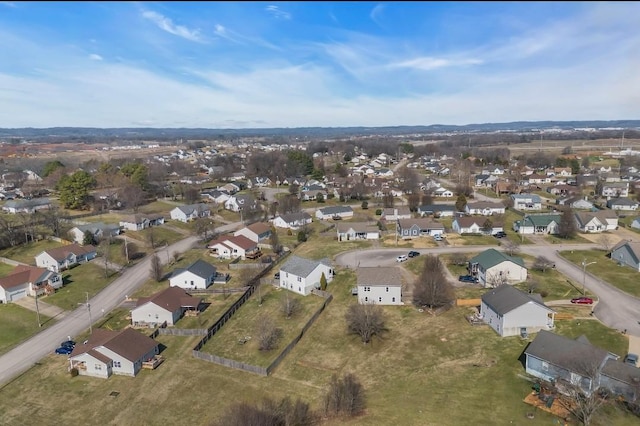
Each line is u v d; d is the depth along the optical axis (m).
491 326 56.28
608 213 104.81
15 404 43.56
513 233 102.62
